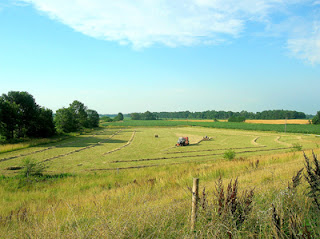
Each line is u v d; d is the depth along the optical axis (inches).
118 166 1023.0
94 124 4306.1
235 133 3043.8
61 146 1675.7
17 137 1898.4
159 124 5575.8
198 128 4315.9
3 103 1683.1
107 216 231.3
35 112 1985.7
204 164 951.6
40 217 292.5
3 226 258.2
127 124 5674.2
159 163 1098.1
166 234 173.6
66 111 2746.1
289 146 1701.5
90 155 1317.7
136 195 407.8
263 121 5826.8
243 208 187.0
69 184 665.0
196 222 185.2
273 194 247.4
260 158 945.5
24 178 722.2
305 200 201.6
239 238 159.2
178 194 375.6
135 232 180.4
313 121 4291.3
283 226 170.4
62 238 175.3
